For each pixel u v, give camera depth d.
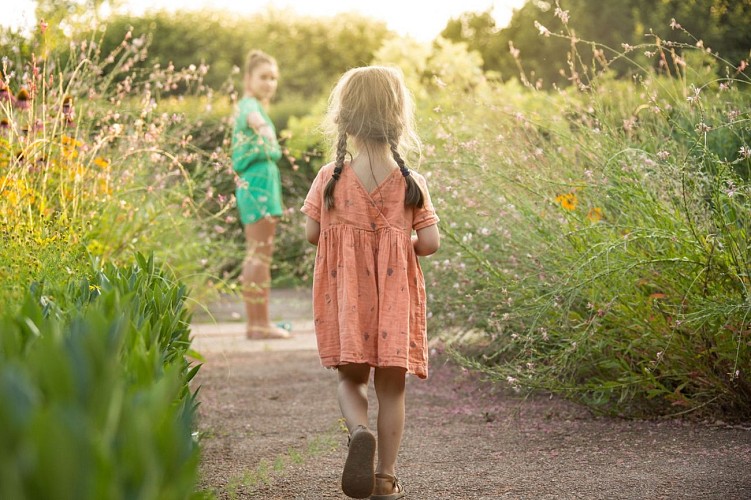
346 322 2.53
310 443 3.21
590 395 3.81
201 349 5.83
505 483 2.67
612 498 2.46
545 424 3.49
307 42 24.11
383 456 2.56
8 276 2.47
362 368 2.68
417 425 3.57
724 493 2.45
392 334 2.53
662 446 3.03
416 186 2.69
